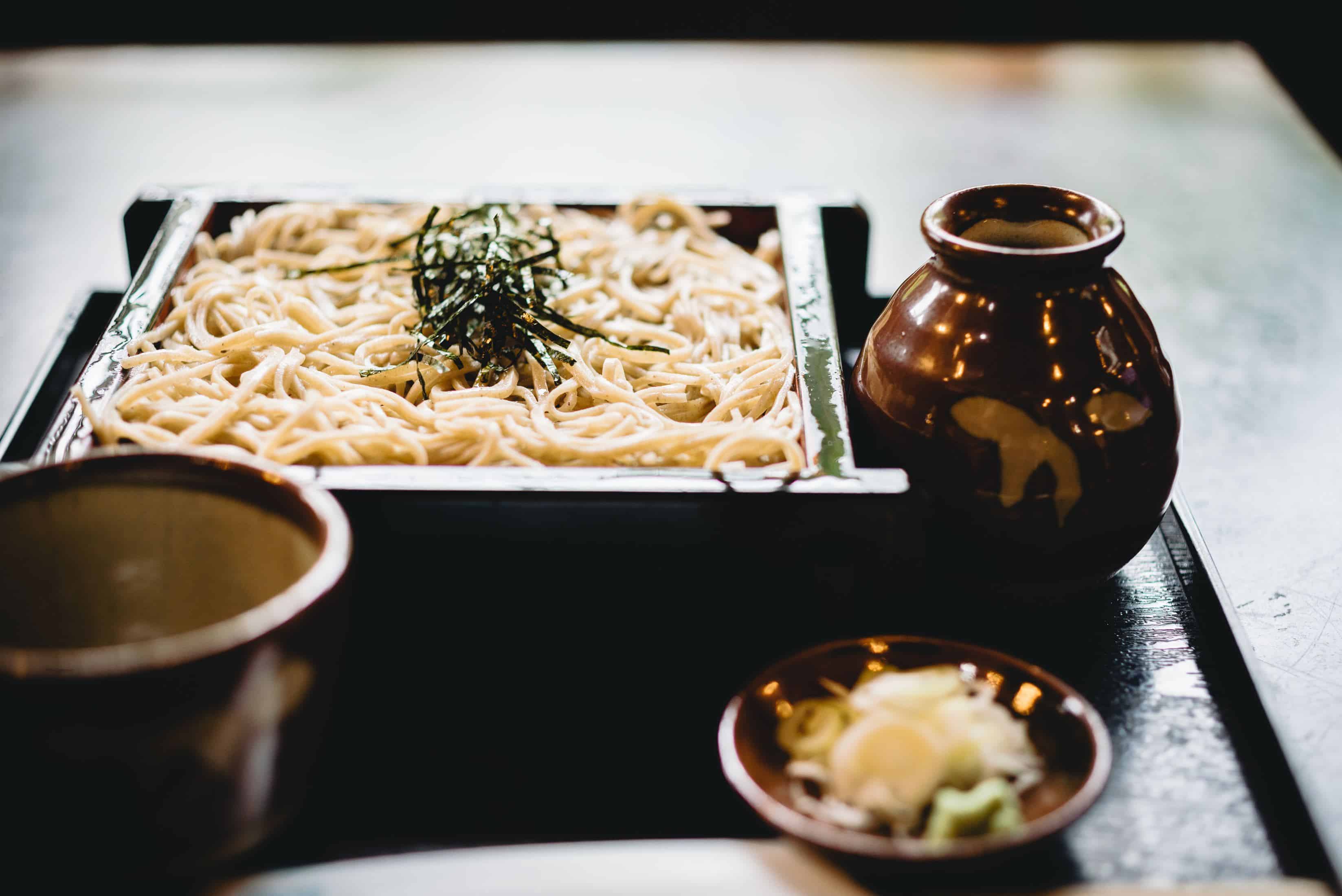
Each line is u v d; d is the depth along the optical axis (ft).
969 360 1.81
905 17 4.67
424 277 2.13
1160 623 1.89
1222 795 1.71
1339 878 1.62
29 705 1.46
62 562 1.67
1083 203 1.87
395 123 3.60
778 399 1.98
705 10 4.66
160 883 1.58
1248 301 2.72
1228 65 4.02
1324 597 2.01
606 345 2.09
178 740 1.50
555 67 4.04
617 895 1.59
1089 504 1.81
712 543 1.80
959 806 1.59
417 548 1.79
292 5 4.65
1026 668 1.72
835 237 2.33
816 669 1.74
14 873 1.53
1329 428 2.35
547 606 1.82
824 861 1.61
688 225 2.36
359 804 1.71
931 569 1.90
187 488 1.66
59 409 2.13
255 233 2.29
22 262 2.75
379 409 1.95
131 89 3.72
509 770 1.74
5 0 4.52
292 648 1.53
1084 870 1.63
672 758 1.76
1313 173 3.30
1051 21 4.65
